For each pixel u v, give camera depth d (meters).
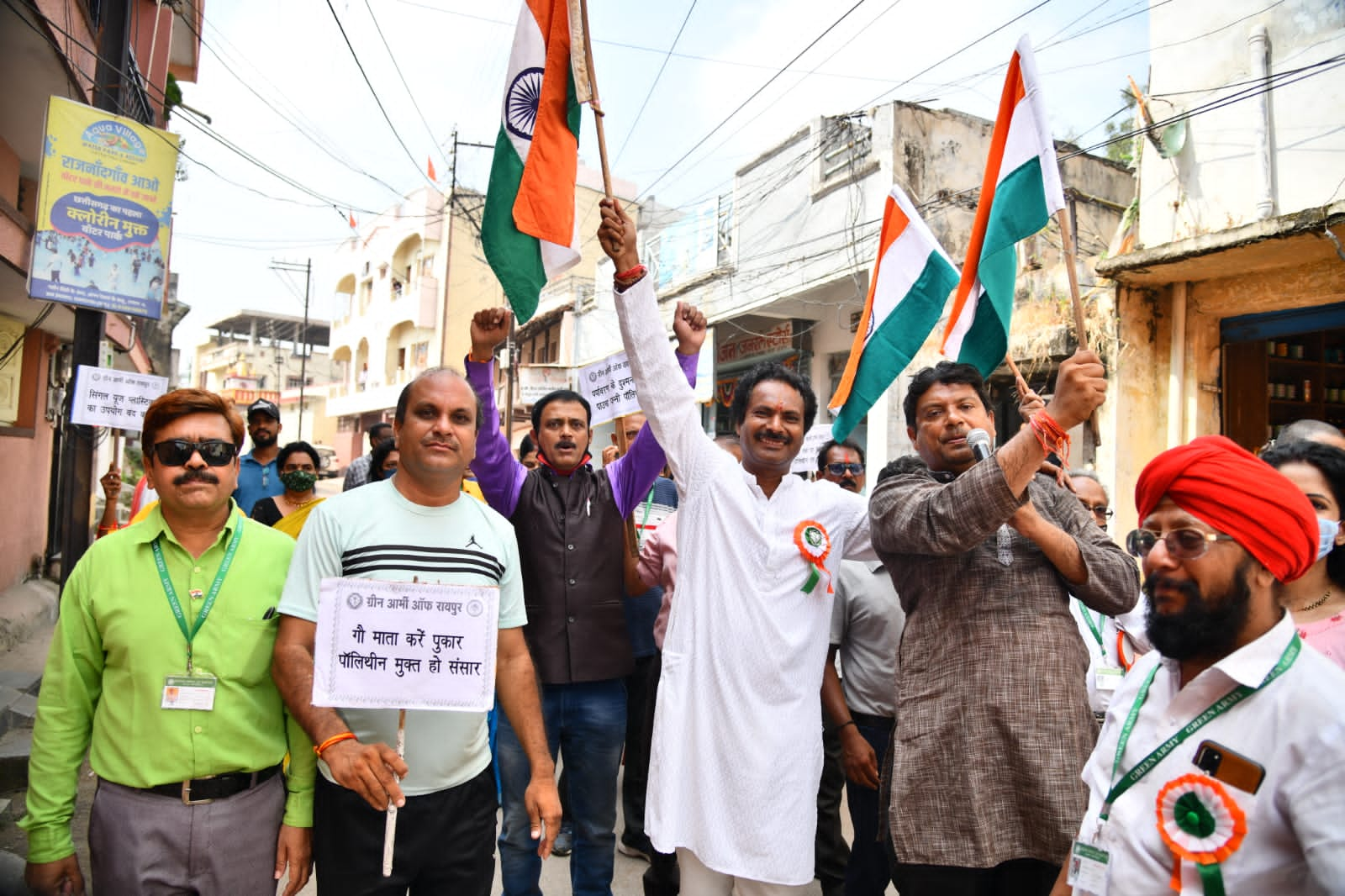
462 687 2.14
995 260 2.81
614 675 3.32
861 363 3.34
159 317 6.41
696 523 2.57
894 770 2.38
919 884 2.26
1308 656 1.44
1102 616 3.10
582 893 3.21
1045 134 2.54
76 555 6.64
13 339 9.77
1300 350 8.49
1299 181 6.99
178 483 2.18
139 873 2.09
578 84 2.63
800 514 2.55
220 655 2.19
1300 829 1.33
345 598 2.10
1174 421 8.17
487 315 3.17
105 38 6.61
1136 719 1.65
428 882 2.33
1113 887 1.55
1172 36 7.89
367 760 2.01
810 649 2.45
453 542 2.35
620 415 5.00
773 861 2.32
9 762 5.16
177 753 2.13
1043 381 9.70
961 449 2.46
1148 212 8.14
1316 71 6.86
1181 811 1.46
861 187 11.62
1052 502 2.51
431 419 2.29
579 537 3.42
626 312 2.58
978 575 2.33
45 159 5.96
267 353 52.62
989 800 2.23
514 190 3.05
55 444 11.60
